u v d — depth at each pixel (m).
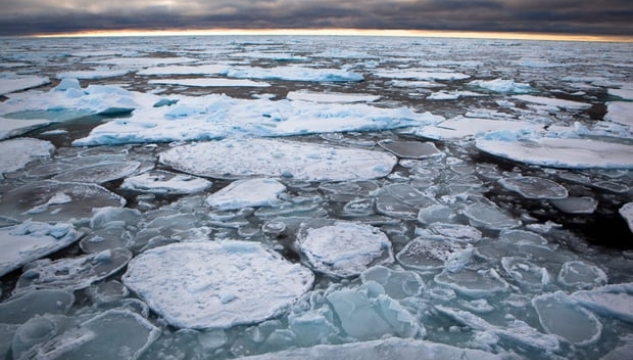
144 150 5.98
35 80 13.70
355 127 7.40
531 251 3.32
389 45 54.12
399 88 13.17
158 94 11.23
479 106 10.04
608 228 3.74
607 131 7.38
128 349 2.22
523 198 4.43
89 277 2.87
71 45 51.34
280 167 5.23
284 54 31.70
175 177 4.86
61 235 3.40
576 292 2.74
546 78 16.41
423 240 3.49
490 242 3.46
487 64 23.25
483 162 5.69
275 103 9.21
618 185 4.84
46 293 2.67
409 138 6.92
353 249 3.29
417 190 4.59
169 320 2.45
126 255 3.16
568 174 5.22
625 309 2.56
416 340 2.28
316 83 14.23
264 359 2.15
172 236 3.46
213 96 10.09
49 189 4.45
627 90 12.95
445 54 33.78
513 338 2.33
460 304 2.66
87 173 5.00
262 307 2.57
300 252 3.26
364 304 2.62
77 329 2.36
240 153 5.75
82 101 9.56
